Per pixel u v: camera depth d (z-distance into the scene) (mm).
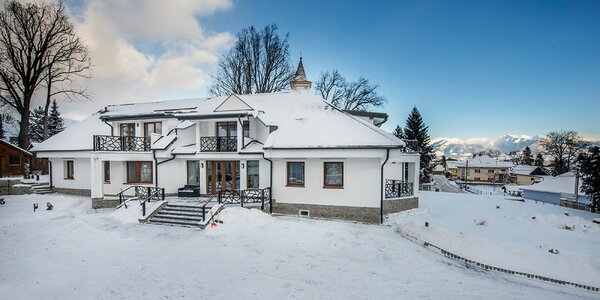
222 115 17266
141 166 19625
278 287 8289
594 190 23125
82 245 11500
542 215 16172
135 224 14391
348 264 9891
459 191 52594
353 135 15547
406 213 16500
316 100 20031
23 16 29703
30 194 22438
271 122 17234
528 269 9297
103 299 7590
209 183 18328
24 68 30688
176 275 8961
